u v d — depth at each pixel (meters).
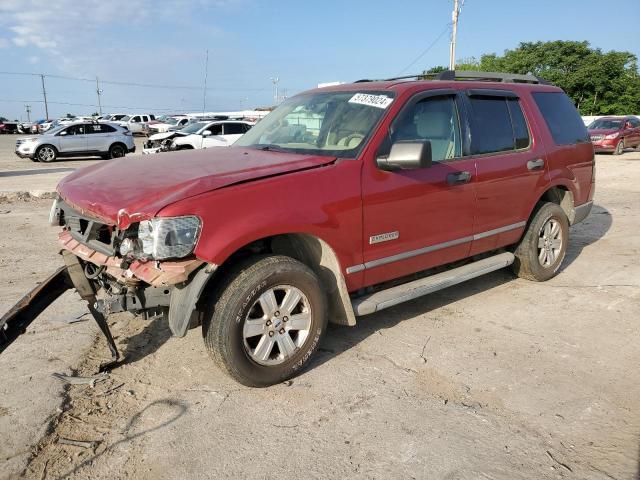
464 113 4.50
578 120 5.86
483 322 4.53
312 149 4.00
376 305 3.81
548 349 4.03
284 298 3.39
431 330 4.36
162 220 2.92
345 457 2.79
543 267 5.45
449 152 4.35
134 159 4.16
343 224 3.56
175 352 3.94
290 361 3.46
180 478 2.64
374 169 3.73
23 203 10.34
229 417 3.14
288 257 3.41
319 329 3.57
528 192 5.03
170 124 34.56
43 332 4.25
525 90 5.27
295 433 2.99
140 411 3.20
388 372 3.67
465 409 3.23
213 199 3.05
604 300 5.05
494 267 4.82
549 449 2.86
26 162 21.92
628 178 14.34
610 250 6.84
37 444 2.88
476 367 3.74
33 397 3.31
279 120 4.67
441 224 4.23
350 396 3.37
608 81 46.06
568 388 3.47
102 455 2.81
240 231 3.09
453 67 35.59
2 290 5.16
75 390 3.41
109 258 3.20
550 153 5.27
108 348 4.00
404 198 3.89
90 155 22.89
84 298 3.62
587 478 2.65
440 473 2.67
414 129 4.05
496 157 4.68
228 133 19.84
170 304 3.16
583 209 5.92
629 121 23.05
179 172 3.49
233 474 2.67
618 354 3.95
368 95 4.19
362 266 3.75
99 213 3.15
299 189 3.38
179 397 3.35
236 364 3.22
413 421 3.11
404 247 4.00
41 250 6.70
